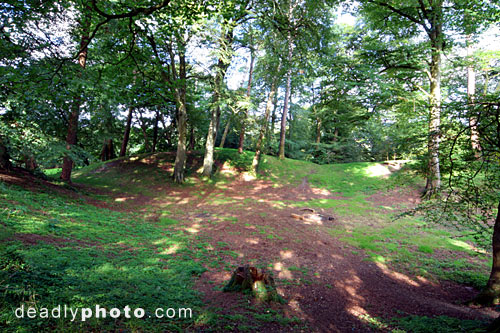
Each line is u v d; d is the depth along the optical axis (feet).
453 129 18.22
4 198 26.71
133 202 52.13
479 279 23.79
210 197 61.05
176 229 35.70
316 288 21.43
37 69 17.49
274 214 47.24
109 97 20.35
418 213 50.37
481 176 20.62
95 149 98.53
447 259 29.22
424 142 20.40
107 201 48.21
